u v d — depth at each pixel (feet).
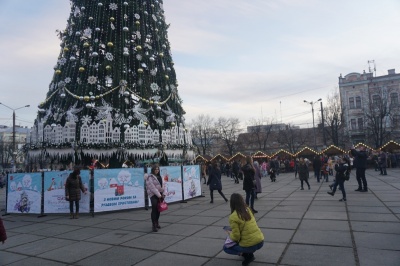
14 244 21.93
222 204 36.29
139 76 43.50
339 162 35.96
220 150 243.60
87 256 18.02
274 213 28.02
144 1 48.16
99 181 33.76
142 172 36.24
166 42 51.42
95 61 41.75
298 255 15.88
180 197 39.99
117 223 27.76
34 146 41.91
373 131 136.05
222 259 16.15
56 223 29.50
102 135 39.29
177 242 19.88
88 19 44.11
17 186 36.58
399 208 27.30
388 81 166.20
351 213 26.08
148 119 44.42
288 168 111.45
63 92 41.19
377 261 14.47
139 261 16.52
